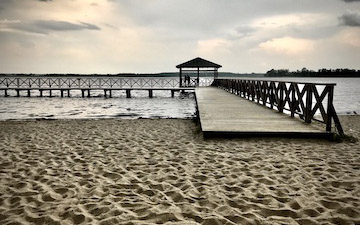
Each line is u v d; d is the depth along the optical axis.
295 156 4.31
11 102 21.39
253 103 10.53
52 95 29.67
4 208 2.77
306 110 6.32
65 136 6.74
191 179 3.48
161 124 9.04
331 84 5.22
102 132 7.32
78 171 3.93
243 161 4.14
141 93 34.12
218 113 7.83
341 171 3.63
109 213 2.59
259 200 2.82
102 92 36.12
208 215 2.51
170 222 2.41
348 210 2.55
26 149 5.35
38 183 3.46
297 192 2.98
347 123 9.21
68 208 2.73
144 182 3.45
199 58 27.95
